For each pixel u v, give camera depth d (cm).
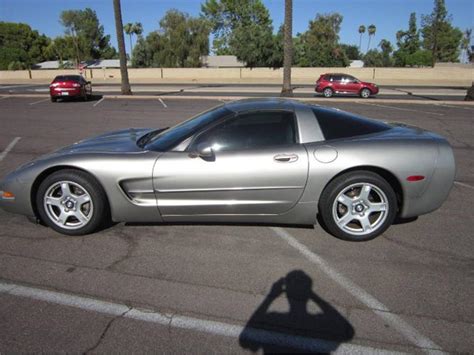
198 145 339
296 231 372
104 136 428
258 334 232
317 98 1967
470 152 722
